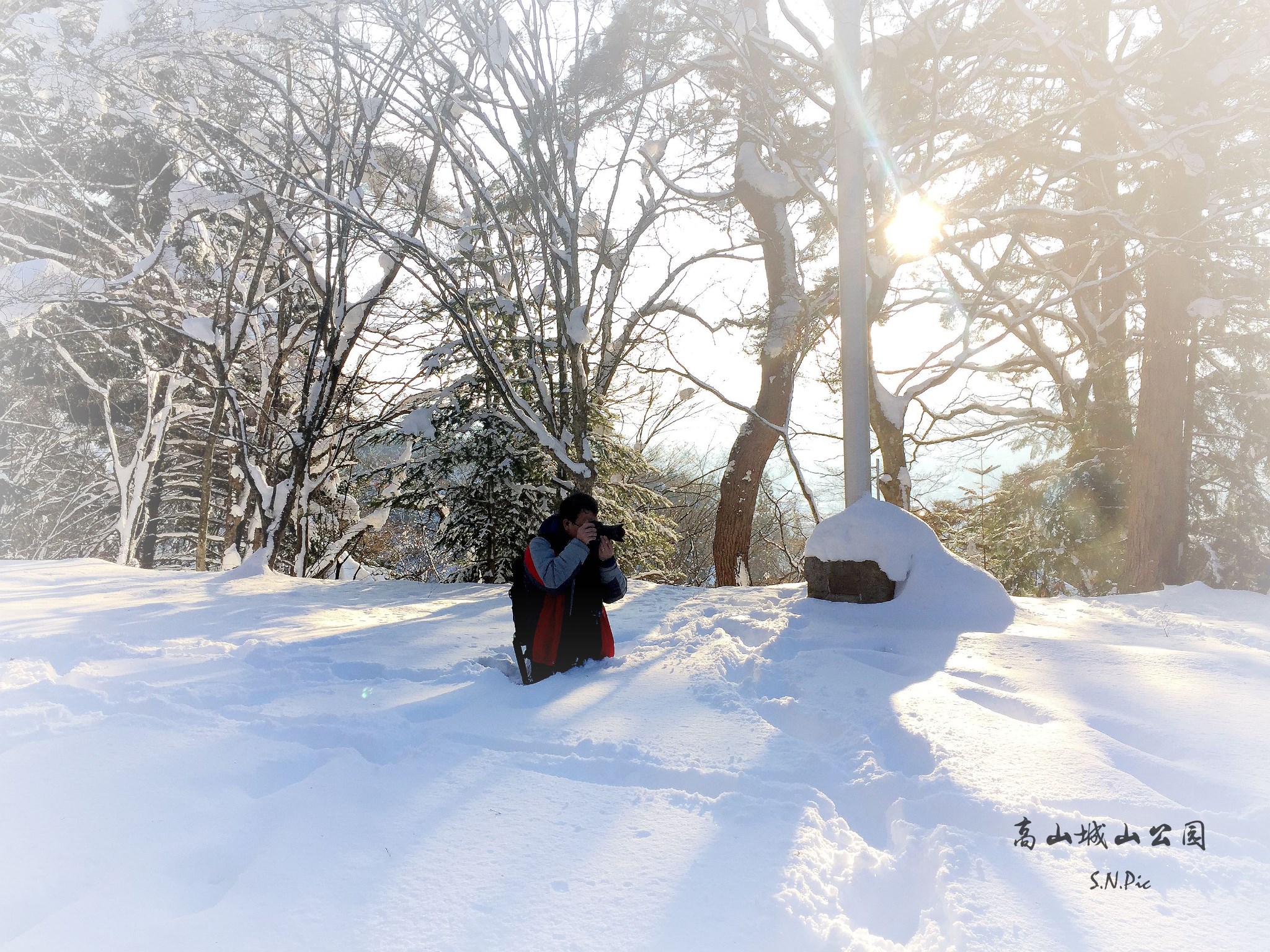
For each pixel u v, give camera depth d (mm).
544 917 1801
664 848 2143
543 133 9000
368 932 1728
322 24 8969
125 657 4543
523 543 10719
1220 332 11930
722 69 9234
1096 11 8805
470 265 10258
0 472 18734
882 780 2568
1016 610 5812
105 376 18875
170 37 9445
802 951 1704
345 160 10820
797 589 7039
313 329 13078
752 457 12281
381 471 12477
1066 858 2074
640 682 4027
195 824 2242
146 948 1624
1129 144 9305
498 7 8414
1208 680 3799
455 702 3609
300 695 3725
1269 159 9438
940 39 8031
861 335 6469
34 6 15219
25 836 2100
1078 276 11031
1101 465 12102
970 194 9531
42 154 15242
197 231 12875
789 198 10852
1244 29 9078
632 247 10359
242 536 15508
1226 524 13172
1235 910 1832
